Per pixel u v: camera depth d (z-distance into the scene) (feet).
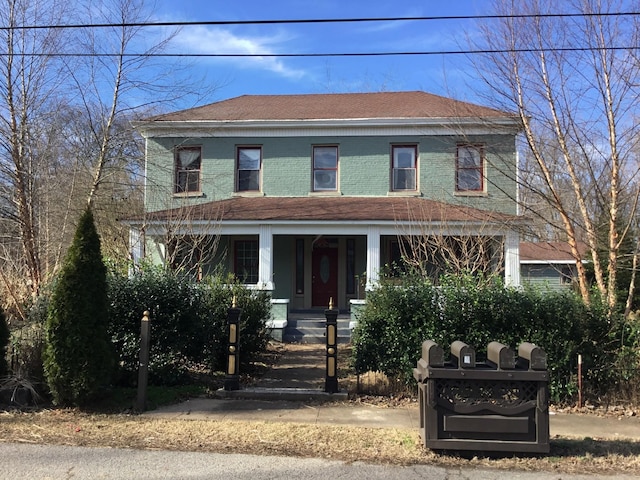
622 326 24.62
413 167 55.26
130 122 53.11
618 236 37.04
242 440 18.61
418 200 52.47
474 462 16.74
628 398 24.20
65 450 17.46
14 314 36.96
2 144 45.70
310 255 57.98
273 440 18.63
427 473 15.74
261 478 15.23
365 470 15.93
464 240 42.47
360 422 21.22
